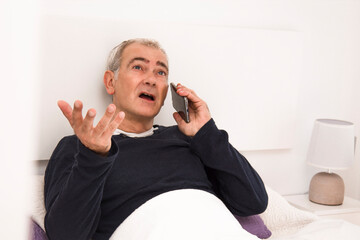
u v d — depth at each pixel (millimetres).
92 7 1845
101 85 1797
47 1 1755
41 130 1702
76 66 1751
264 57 2135
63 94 1736
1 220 154
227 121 2086
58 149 1474
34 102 161
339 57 2430
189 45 1966
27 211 175
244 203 1522
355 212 2148
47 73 1703
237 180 1486
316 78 2381
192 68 1982
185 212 1277
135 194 1346
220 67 2039
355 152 2596
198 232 1229
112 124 923
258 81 2135
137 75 1589
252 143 2160
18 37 154
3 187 154
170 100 1953
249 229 1593
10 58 153
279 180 2338
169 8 1990
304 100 2361
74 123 910
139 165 1408
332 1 2369
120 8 1896
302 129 2377
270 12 2215
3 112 153
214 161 1465
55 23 1708
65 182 1207
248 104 2125
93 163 1001
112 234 1323
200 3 2049
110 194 1349
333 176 2236
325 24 2367
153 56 1616
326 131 2166
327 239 1384
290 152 2346
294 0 2268
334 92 2441
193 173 1467
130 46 1628
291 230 1701
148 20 1936
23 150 156
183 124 1566
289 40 2188
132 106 1584
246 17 2158
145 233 1239
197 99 1542
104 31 1793
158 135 1596
